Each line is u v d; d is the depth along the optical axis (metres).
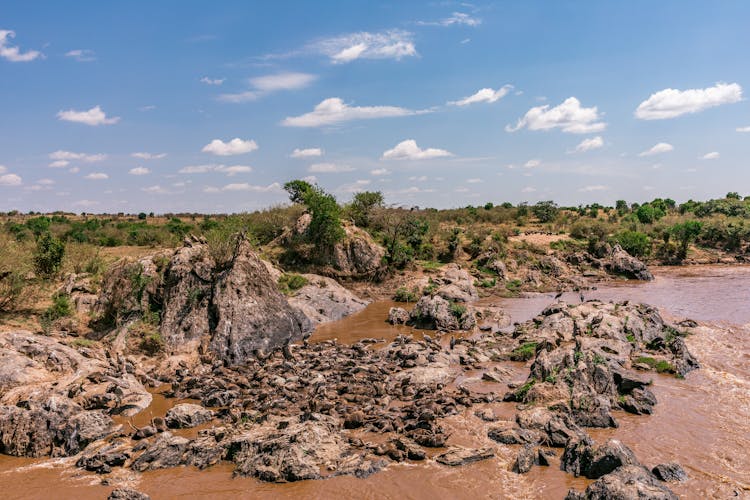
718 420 19.75
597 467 15.49
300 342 33.94
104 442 18.77
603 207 123.56
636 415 20.47
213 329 30.11
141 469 16.80
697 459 16.69
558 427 18.41
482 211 103.88
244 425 19.38
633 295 49.56
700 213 102.06
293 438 17.12
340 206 60.88
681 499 14.31
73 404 19.84
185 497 15.16
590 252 69.88
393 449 17.20
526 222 95.62
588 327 30.81
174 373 26.62
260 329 30.97
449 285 50.19
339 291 46.50
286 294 42.84
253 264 33.75
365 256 55.31
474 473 16.05
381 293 51.25
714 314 38.97
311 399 21.30
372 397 22.61
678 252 75.19
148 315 30.80
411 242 63.16
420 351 29.55
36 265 37.88
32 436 18.34
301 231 56.44
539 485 15.27
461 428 19.45
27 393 20.55
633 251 73.69
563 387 21.47
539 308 45.28
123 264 32.94
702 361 27.31
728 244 80.12
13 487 15.87
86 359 24.86
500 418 20.34
